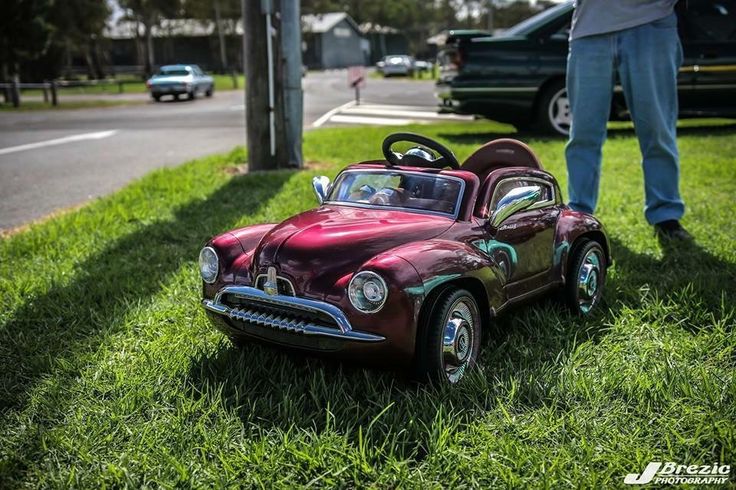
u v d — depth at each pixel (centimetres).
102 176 1056
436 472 285
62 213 788
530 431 314
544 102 1252
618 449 301
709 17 1217
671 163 659
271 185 899
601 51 651
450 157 455
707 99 1244
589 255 489
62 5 4806
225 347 415
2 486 283
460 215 406
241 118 2031
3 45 2872
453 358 359
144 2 6347
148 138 1561
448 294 354
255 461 292
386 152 467
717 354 391
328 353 347
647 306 463
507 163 500
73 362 397
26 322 462
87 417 336
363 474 285
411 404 332
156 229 691
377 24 12106
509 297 423
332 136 1398
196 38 8306
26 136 1627
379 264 335
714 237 643
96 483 283
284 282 360
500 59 1227
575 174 676
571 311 479
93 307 490
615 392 353
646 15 634
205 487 278
